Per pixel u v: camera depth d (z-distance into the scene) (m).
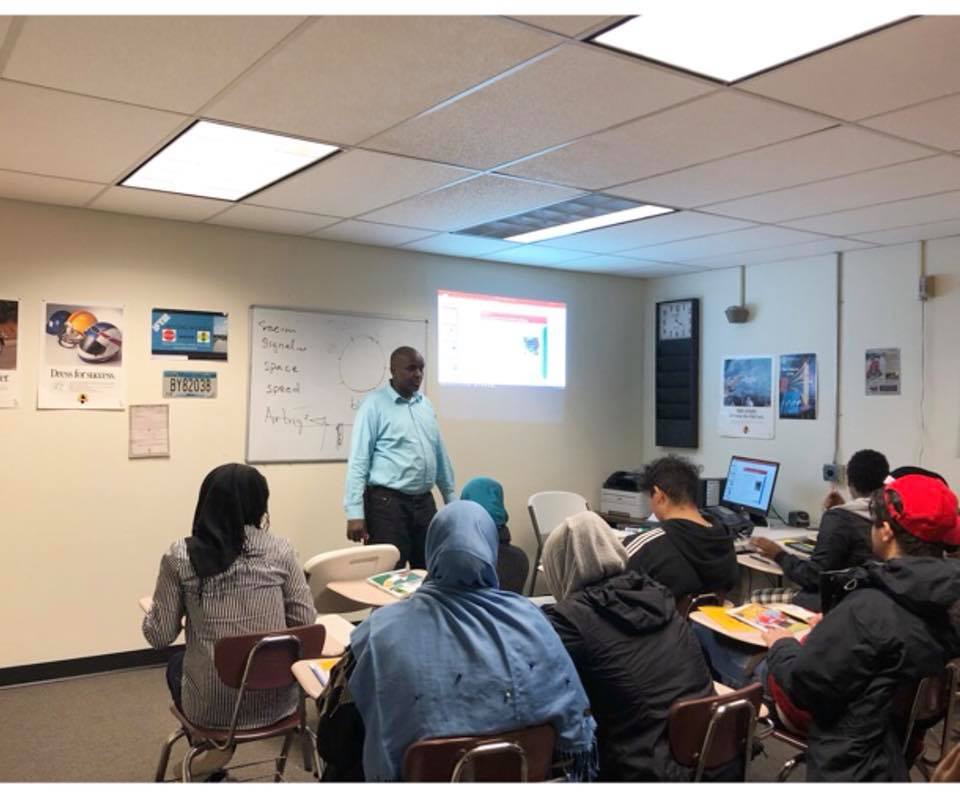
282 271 4.65
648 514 5.62
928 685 2.01
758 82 2.37
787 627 2.59
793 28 2.02
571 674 1.76
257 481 2.52
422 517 4.33
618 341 6.16
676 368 6.01
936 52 2.15
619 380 6.17
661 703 1.86
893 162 3.15
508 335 5.57
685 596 2.80
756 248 4.90
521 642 1.71
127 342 4.19
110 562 4.16
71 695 3.85
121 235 4.16
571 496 5.56
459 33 2.06
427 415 4.40
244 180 3.48
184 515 4.36
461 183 3.49
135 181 3.53
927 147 2.97
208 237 4.41
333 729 1.76
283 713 2.43
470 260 5.39
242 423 4.53
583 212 4.04
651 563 2.81
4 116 2.68
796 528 5.00
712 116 2.65
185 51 2.17
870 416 4.78
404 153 3.06
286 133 2.84
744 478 5.16
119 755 3.20
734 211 3.97
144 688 3.96
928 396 4.50
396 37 2.08
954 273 4.42
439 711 1.59
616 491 5.80
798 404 5.17
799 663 1.88
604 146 2.96
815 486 5.06
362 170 3.29
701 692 1.92
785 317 5.28
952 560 1.88
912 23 1.99
